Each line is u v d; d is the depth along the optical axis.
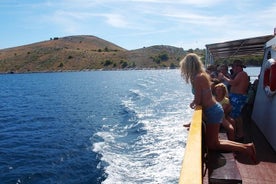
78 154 16.20
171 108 27.50
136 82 79.62
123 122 23.42
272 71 6.64
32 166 15.06
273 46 7.42
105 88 64.31
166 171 11.59
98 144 17.53
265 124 7.58
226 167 4.45
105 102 39.28
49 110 35.00
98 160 14.55
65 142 19.20
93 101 41.50
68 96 50.72
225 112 6.60
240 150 5.03
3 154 17.31
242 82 7.18
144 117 23.86
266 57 8.48
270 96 6.92
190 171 2.36
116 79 99.00
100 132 20.89
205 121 4.73
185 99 34.56
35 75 167.75
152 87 58.81
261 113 8.16
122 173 12.17
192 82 4.67
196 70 4.60
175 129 18.27
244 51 17.33
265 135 7.55
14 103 44.09
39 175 13.79
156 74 131.12
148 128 19.38
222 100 6.60
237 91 7.24
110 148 16.28
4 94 60.09
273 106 6.75
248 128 8.62
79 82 91.50
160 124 20.25
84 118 27.84
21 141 20.34
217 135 4.80
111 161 13.94
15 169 14.73
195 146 2.90
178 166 11.94
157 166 12.27
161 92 46.31
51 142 19.55
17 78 135.25
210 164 4.57
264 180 5.16
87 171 13.47
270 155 6.30
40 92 61.56
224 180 4.12
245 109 11.08
